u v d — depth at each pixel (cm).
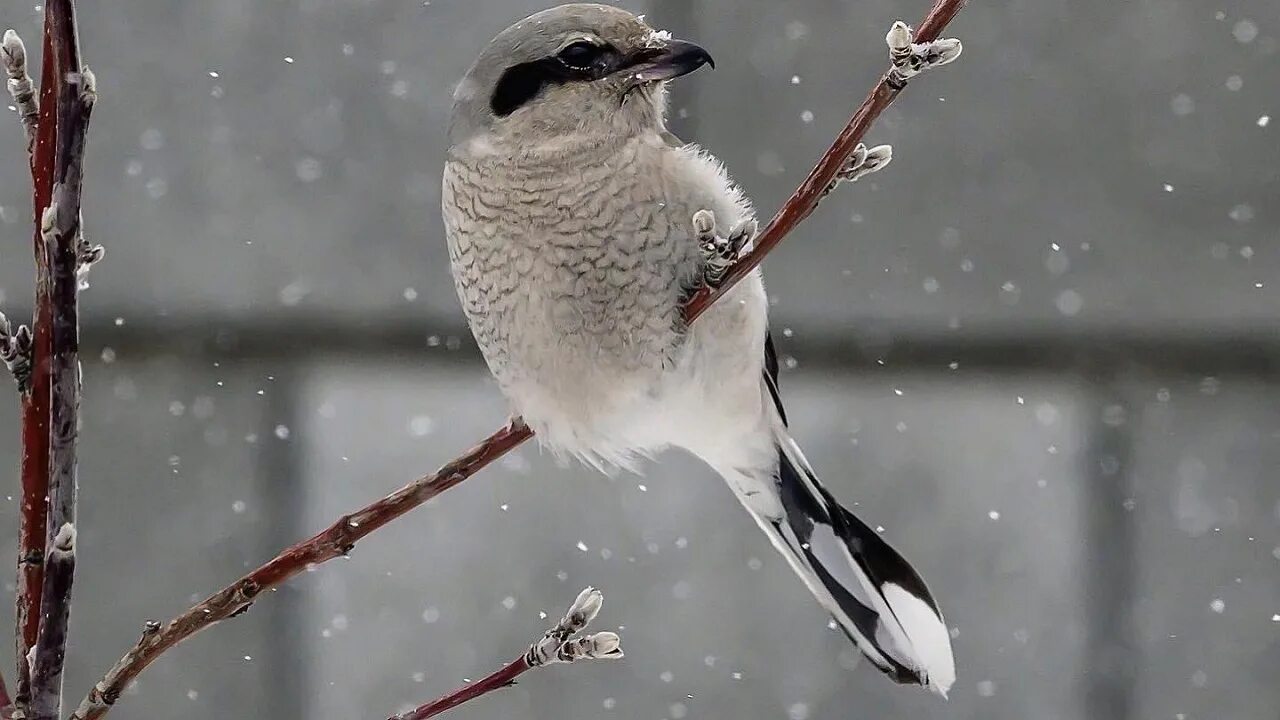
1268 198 355
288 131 355
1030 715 354
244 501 354
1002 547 354
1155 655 354
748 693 354
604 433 337
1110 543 354
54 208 322
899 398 354
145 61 355
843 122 355
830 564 338
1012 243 355
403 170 355
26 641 324
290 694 353
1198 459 354
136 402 354
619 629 354
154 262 354
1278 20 355
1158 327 354
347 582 354
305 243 355
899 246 355
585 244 335
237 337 354
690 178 335
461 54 356
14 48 324
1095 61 355
